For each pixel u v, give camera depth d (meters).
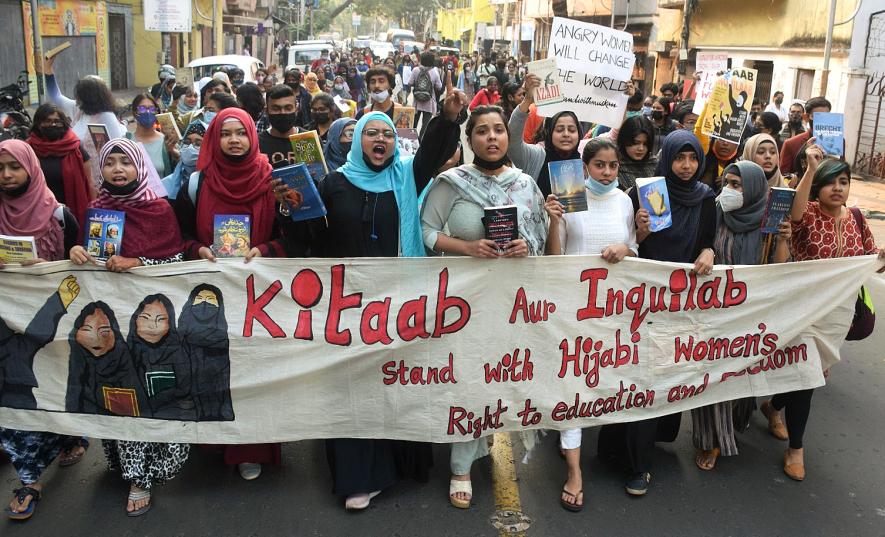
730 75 5.61
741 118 5.62
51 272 3.59
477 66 32.53
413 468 3.97
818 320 4.02
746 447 4.48
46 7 19.53
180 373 3.64
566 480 4.06
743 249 4.11
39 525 3.56
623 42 6.39
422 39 91.44
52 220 3.76
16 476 4.00
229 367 3.64
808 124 7.80
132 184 3.65
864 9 14.09
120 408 3.66
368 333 3.64
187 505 3.74
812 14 16.00
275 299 3.62
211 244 3.80
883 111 13.93
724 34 20.42
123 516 3.64
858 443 4.55
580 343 3.78
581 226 3.87
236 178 3.77
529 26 39.03
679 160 3.89
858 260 3.98
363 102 25.05
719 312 3.90
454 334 3.68
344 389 3.68
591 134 7.97
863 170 14.55
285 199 3.45
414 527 3.60
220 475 4.02
